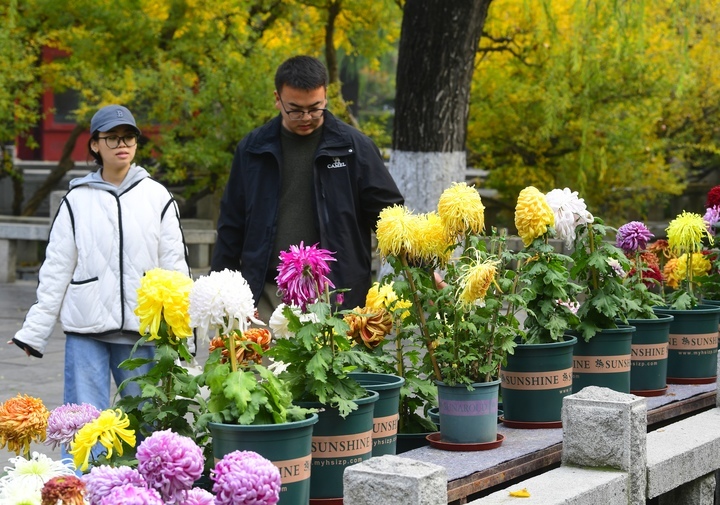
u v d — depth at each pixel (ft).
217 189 60.49
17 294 52.13
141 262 17.31
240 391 10.55
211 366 11.23
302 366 11.91
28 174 83.15
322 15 61.87
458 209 13.96
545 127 52.19
